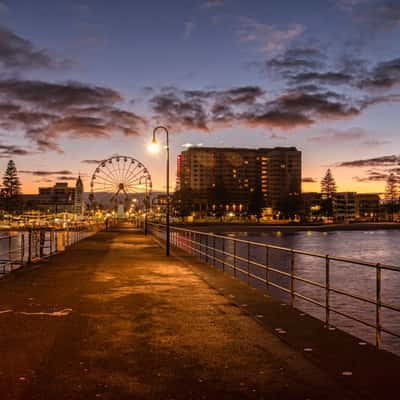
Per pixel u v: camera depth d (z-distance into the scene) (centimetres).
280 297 3147
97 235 5903
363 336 2141
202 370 715
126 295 1398
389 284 3797
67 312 1145
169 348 834
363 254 8075
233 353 802
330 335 917
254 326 1000
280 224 18062
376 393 620
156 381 668
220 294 1416
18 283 1656
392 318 2536
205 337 909
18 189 16225
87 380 671
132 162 9125
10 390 634
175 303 1269
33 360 762
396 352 1866
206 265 2258
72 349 826
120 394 620
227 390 634
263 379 674
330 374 693
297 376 686
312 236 13750
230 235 13738
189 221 18538
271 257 6362
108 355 791
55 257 2739
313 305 2859
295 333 932
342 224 18588
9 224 11125
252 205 19738
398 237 13538
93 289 1516
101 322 1038
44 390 634
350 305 2888
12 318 1077
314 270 4766
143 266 2231
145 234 6075
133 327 991
